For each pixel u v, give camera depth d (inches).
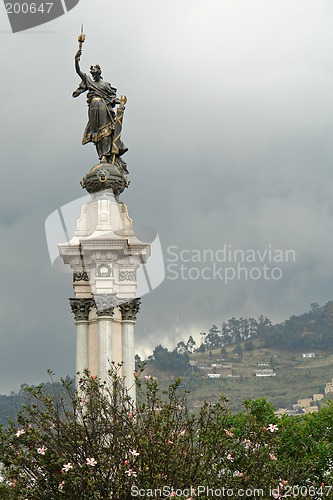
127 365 1791.3
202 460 1272.1
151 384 1309.1
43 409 1300.4
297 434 1968.5
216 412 1344.7
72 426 1261.1
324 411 2138.3
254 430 1407.5
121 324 1819.6
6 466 1273.4
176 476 1206.9
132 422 1268.5
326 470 1911.9
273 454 1378.0
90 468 1203.2
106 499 1176.2
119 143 1988.2
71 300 1825.8
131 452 1190.9
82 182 1915.6
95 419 1275.8
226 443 1294.3
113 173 1909.4
